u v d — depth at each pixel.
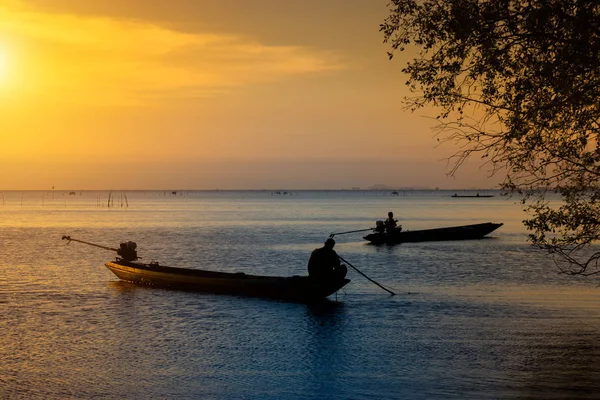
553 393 13.46
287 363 15.98
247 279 26.42
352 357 16.52
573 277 31.61
